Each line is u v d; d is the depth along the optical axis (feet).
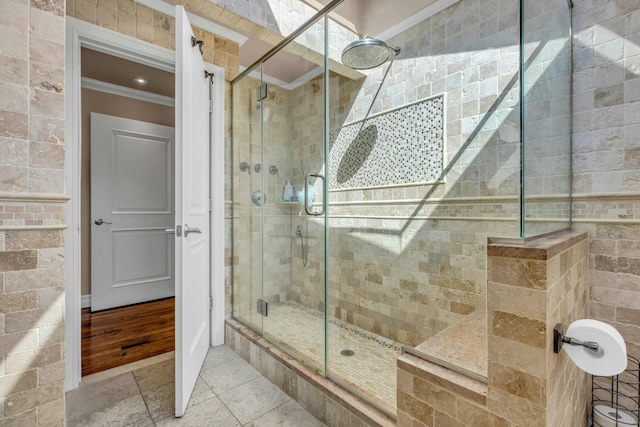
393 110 7.16
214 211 7.03
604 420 4.25
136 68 9.10
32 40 3.63
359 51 7.17
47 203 3.74
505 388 2.79
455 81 6.00
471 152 5.68
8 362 3.50
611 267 4.44
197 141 5.76
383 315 7.01
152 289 10.63
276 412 4.84
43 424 3.70
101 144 9.62
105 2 5.61
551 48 4.35
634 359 4.29
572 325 2.97
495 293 2.85
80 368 5.52
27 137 3.59
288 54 7.23
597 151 4.54
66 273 5.29
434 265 6.31
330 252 7.48
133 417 4.65
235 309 7.44
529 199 3.88
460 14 5.85
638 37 4.20
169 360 6.45
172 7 6.26
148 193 10.60
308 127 7.99
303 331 6.69
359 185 7.85
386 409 4.08
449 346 3.97
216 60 7.12
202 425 4.52
